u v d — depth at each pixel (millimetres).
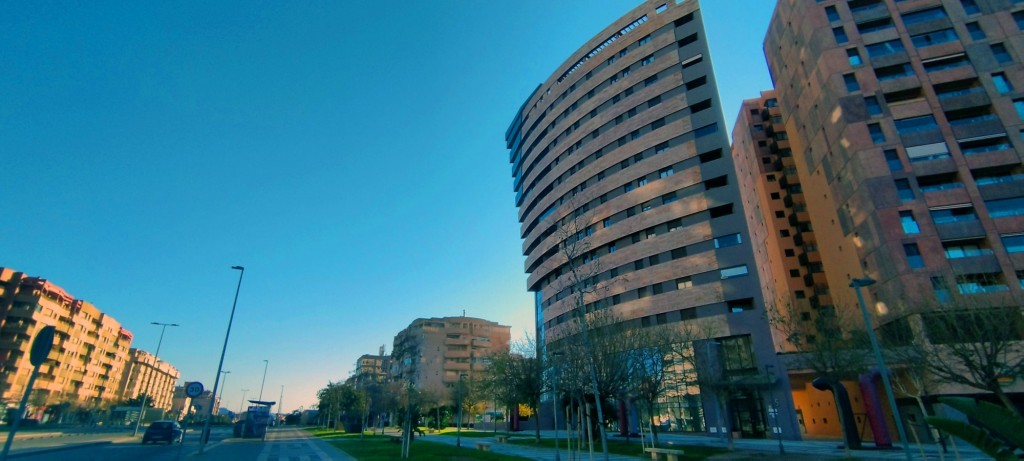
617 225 48812
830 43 42344
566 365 18922
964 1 40438
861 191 37094
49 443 28172
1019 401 27234
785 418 33375
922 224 34125
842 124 39656
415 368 100375
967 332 18922
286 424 104875
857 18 42594
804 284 59469
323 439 38469
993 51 38156
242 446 29547
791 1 47719
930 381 20031
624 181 50031
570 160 58875
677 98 48594
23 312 74000
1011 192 33812
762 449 24031
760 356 35875
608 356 19500
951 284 24547
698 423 38250
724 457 20203
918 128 37469
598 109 57469
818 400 41688
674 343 30594
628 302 45125
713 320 38625
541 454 23125
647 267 44969
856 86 40125
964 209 34406
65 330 82812
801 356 34375
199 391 20828
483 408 71875
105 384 97188
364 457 20844
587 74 61469
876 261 35312
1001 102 36375
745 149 73375
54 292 80000
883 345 23891
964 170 35156
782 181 64625
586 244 19031
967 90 38094
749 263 39125
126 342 105125
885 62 40250
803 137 46875
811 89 44625
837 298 41750
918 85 38656
